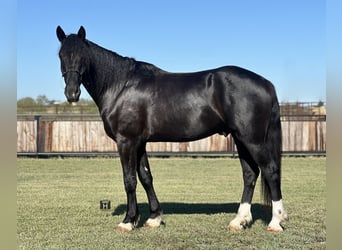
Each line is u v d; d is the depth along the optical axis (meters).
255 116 4.61
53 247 4.27
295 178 9.74
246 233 4.77
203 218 5.62
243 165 5.14
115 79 5.00
